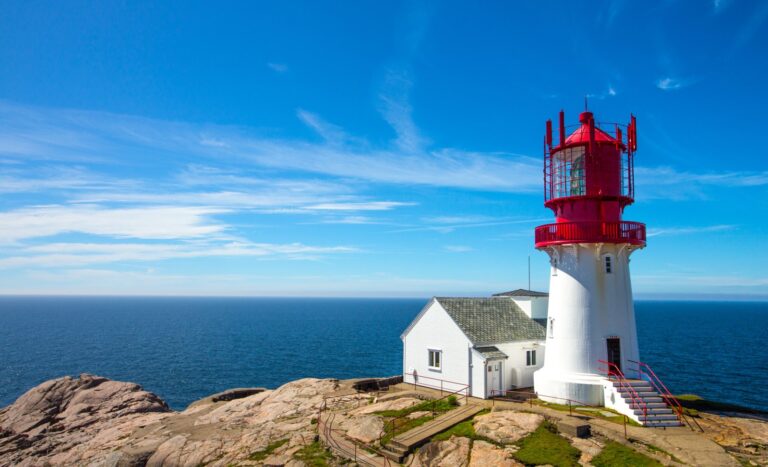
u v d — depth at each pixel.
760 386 69.12
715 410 27.98
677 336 141.62
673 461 20.33
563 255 31.17
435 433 26.12
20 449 40.25
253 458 27.50
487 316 38.72
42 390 51.66
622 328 29.81
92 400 49.59
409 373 41.19
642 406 25.94
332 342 133.38
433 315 38.84
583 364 29.58
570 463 21.09
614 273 30.19
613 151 31.08
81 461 34.41
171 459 30.09
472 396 34.50
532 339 37.59
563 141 31.58
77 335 159.50
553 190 32.62
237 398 45.34
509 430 24.70
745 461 20.31
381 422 28.97
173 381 81.75
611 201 30.61
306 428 30.67
